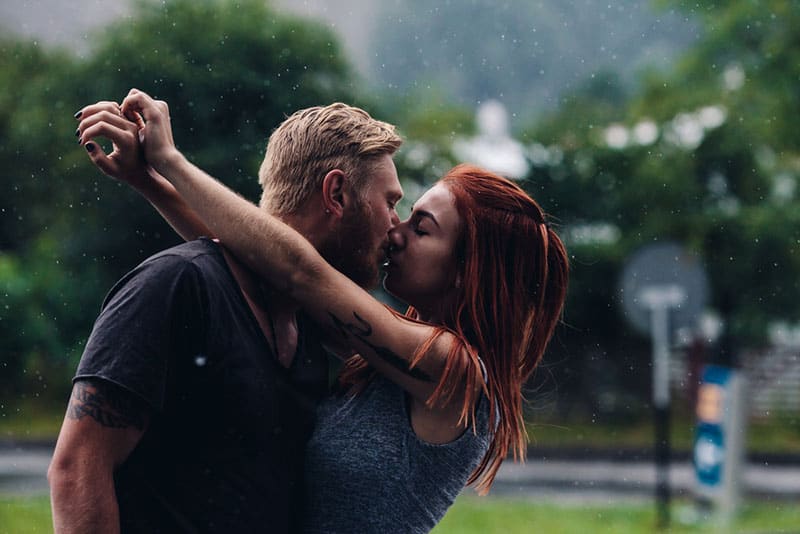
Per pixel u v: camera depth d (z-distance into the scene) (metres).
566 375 19.33
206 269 2.13
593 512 10.62
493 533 9.18
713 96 19.44
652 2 20.55
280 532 2.21
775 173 19.88
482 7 22.31
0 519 8.49
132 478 2.10
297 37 10.62
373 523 2.31
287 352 2.31
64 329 15.86
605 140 20.05
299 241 2.26
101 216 13.48
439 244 2.48
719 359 20.75
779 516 10.84
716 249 19.88
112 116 2.34
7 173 13.55
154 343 2.04
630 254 19.45
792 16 18.39
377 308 2.31
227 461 2.10
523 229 2.50
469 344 2.42
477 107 21.48
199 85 9.65
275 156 2.40
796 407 20.80
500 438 2.47
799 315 20.12
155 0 11.01
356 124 2.38
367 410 2.37
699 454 10.70
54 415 15.97
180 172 2.28
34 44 13.26
